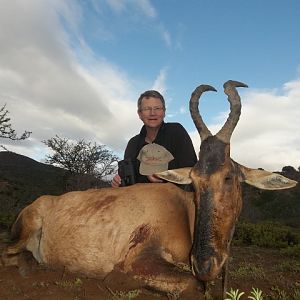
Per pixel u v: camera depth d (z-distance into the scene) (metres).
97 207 1.62
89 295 1.34
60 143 8.84
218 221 1.28
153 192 1.57
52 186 9.23
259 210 9.09
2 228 3.30
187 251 1.47
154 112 1.88
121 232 1.51
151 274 1.36
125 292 1.36
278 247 2.97
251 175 1.41
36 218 1.78
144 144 1.99
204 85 1.46
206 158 1.34
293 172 10.87
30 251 1.80
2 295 1.36
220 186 1.30
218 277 1.70
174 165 1.90
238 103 1.40
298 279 1.82
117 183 1.92
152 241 1.46
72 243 1.60
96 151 8.89
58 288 1.41
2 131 6.10
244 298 1.42
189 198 1.57
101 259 1.53
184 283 1.31
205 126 1.43
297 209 8.88
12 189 7.39
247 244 3.10
